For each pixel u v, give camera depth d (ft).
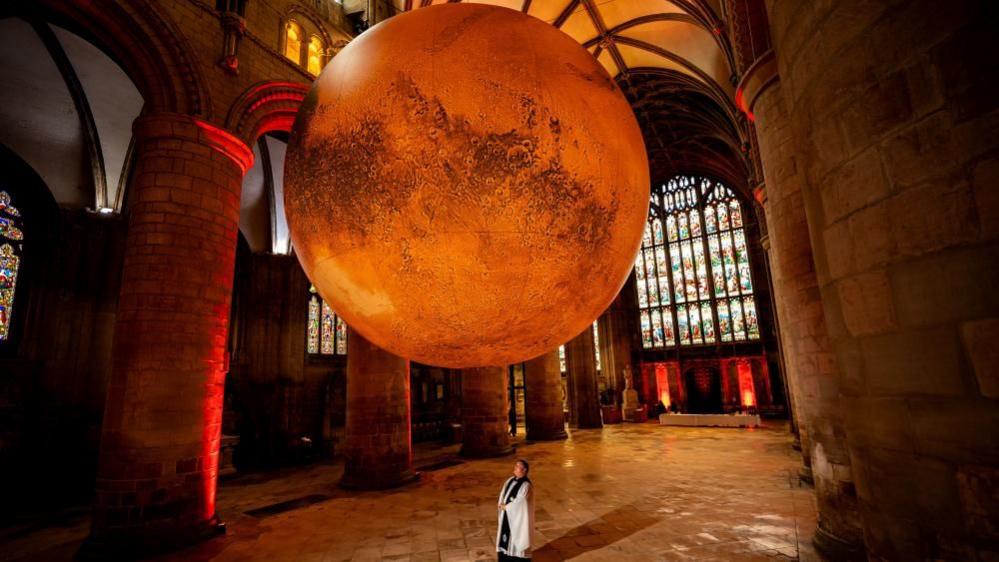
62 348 39.70
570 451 47.32
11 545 23.45
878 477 5.67
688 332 95.71
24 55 38.29
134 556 20.29
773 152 21.17
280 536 22.88
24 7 25.50
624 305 102.01
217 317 25.03
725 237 94.84
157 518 21.15
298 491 33.71
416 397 67.36
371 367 34.83
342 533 22.97
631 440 54.34
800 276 19.63
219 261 25.54
